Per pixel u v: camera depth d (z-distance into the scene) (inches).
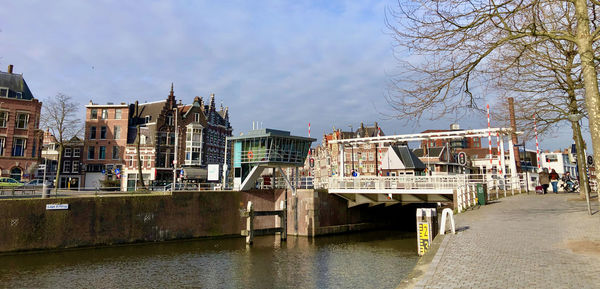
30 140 1819.6
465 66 432.1
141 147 2121.1
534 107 741.3
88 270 881.5
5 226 987.9
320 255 1056.2
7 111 1771.7
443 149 2728.8
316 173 4072.3
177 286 765.9
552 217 589.9
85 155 2119.8
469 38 413.4
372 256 1034.7
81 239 1096.8
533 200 904.9
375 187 1300.4
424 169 2566.4
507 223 550.3
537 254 350.3
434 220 559.2
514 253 359.3
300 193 1443.2
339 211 1496.1
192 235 1301.7
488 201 938.1
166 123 2192.4
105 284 776.3
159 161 2135.8
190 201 1309.1
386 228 1669.5
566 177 1424.7
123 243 1165.1
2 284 761.0
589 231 450.6
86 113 2166.6
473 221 589.9
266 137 1453.0
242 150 1528.1
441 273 304.5
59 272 858.1
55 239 1057.5
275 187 1604.3
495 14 409.4
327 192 1454.2
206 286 766.5
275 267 917.8
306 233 1402.6
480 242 418.0
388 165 2471.7
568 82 684.1
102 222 1133.7
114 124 2144.4
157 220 1233.4
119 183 1913.1
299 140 1566.2
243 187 1482.5
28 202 1024.2
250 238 1234.6
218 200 1378.0
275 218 1534.2
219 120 2610.7
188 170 2127.2
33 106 1845.5
